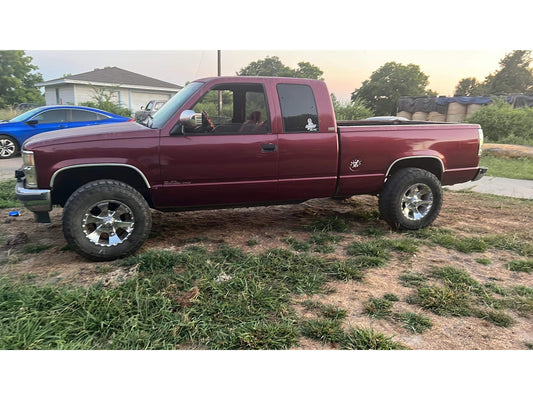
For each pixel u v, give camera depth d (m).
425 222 4.98
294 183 4.40
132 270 3.60
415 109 26.20
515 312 3.05
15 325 2.67
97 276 3.54
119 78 30.72
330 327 2.74
